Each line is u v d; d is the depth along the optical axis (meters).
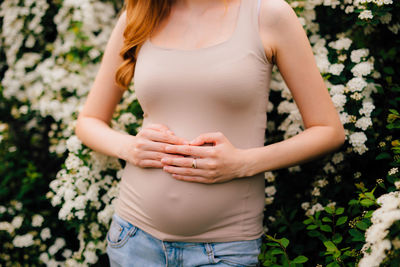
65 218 1.53
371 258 0.88
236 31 0.99
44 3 2.09
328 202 1.43
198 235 1.04
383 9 1.29
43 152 2.28
